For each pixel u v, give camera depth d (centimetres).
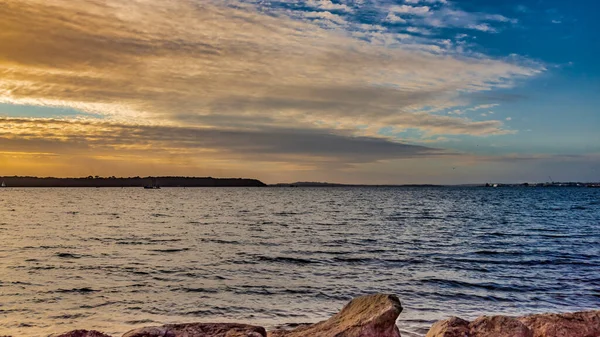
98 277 2036
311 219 5869
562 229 4447
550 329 826
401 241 3450
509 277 2052
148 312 1500
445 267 2316
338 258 2598
